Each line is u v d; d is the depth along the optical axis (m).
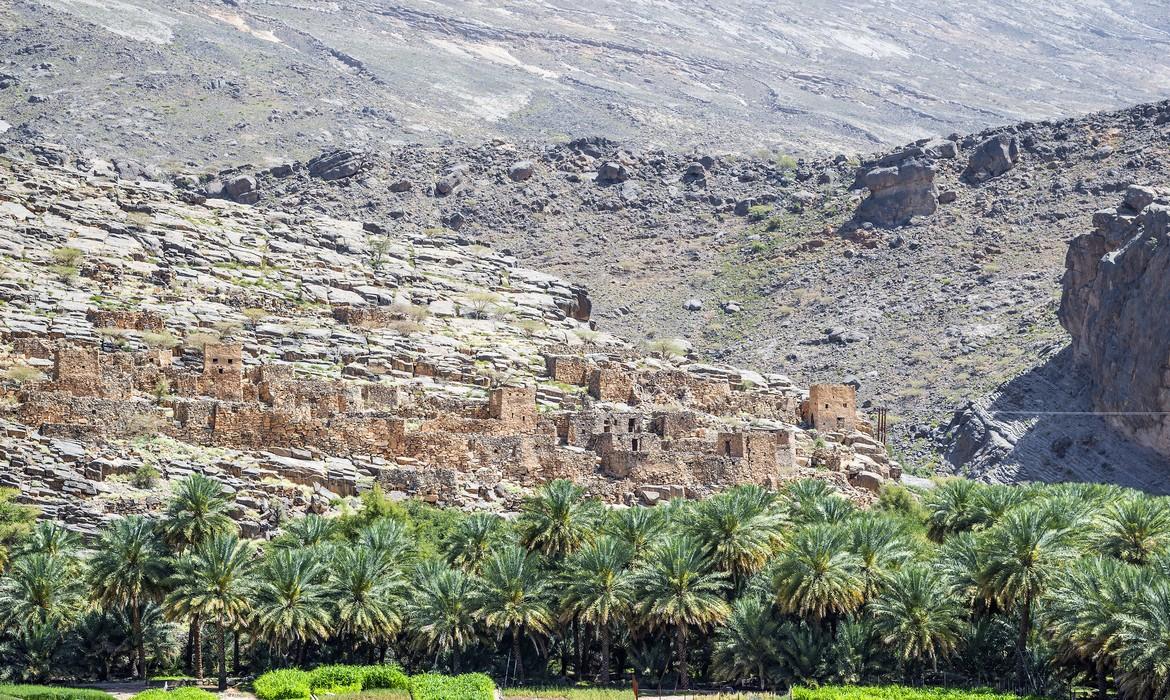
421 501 180.25
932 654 152.12
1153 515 162.12
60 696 138.62
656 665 162.12
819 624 158.75
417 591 155.38
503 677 159.62
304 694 143.88
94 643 153.12
